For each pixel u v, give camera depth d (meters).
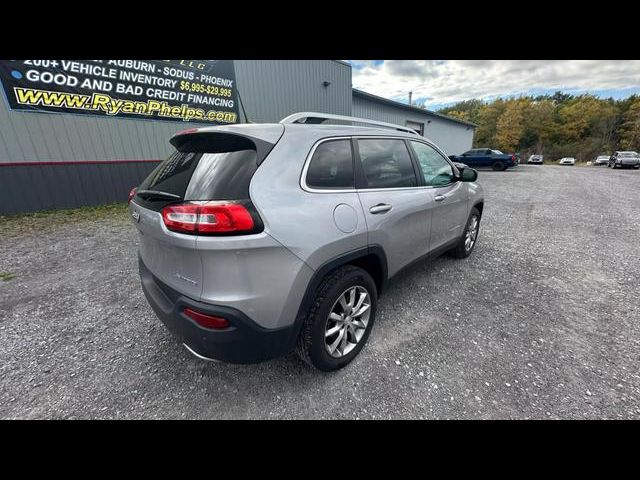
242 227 1.45
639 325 2.57
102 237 5.14
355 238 1.96
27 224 5.95
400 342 2.37
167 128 8.34
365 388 1.93
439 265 3.84
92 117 7.23
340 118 2.47
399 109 17.89
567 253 4.29
